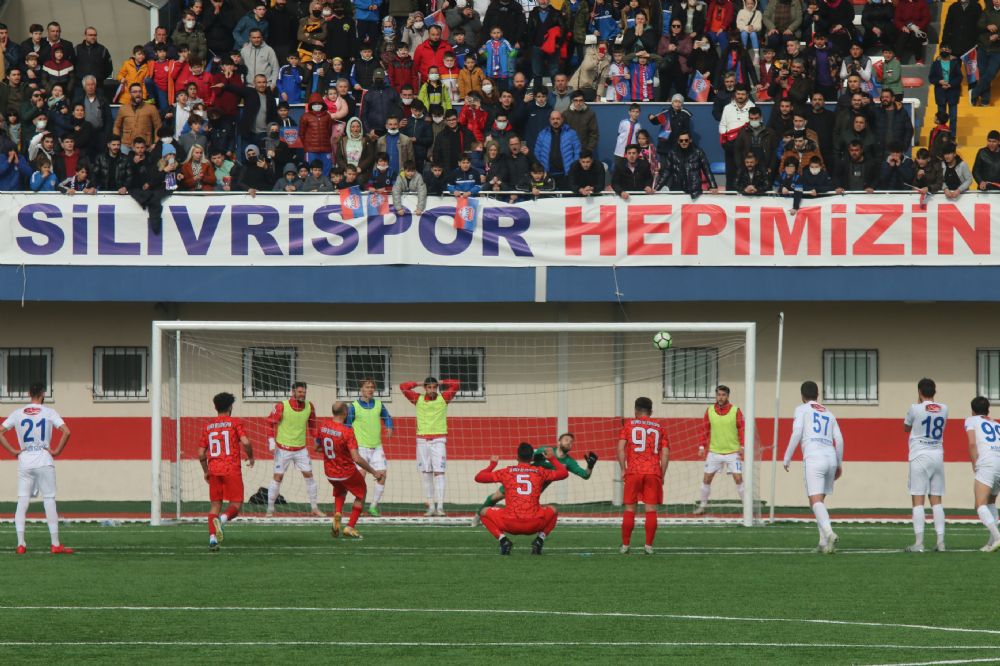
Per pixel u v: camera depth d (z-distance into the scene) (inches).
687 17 2790.4
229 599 1307.8
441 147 2501.2
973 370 2546.8
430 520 2258.9
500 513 1704.0
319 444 1931.6
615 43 2753.4
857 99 2507.4
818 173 2438.5
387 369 2583.7
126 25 3009.4
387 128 2556.6
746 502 2183.8
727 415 2315.5
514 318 2586.1
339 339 2588.6
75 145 2551.7
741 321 2568.9
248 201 2468.0
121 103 2714.1
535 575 1493.6
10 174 2532.0
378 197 2463.1
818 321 2561.5
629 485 1717.5
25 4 2994.6
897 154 2450.8
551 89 2790.4
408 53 2719.0
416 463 2559.1
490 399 2576.3
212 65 2669.8
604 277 2443.4
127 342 2600.9
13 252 2464.3
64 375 2605.8
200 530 2085.4
